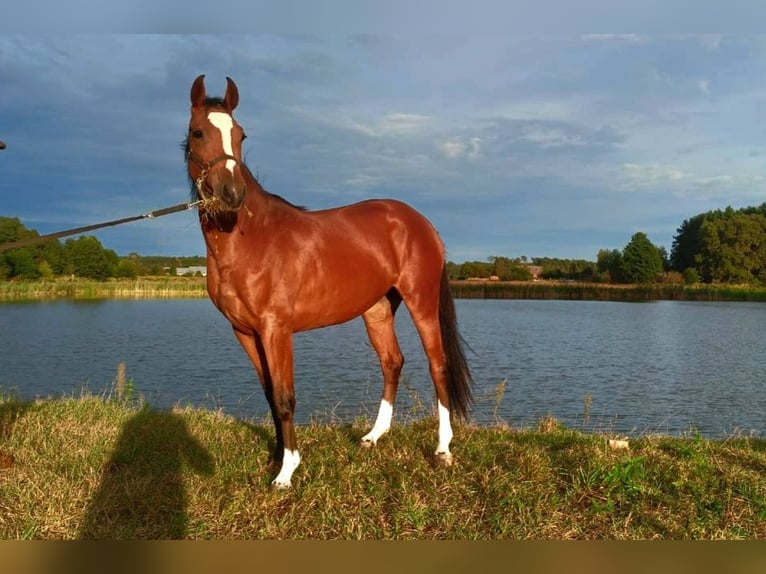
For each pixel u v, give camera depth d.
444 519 3.24
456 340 4.68
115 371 13.08
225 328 23.34
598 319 30.69
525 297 60.44
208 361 14.60
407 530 3.17
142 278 67.44
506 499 3.45
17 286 50.22
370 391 10.51
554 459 4.21
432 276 4.61
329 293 4.00
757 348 18.39
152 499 3.45
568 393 10.84
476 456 4.33
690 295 56.78
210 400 9.91
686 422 8.80
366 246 4.25
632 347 18.53
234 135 3.56
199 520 3.24
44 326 23.81
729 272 61.16
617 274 68.06
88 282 56.28
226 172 3.42
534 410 9.30
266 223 3.76
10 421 5.16
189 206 3.58
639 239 66.62
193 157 3.62
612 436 5.46
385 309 4.89
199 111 3.62
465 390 4.61
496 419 7.23
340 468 3.96
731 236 61.81
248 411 9.02
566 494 3.56
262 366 4.05
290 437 3.77
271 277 3.69
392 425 5.47
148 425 5.21
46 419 5.27
